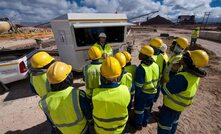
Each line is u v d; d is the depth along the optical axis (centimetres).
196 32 1645
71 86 196
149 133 361
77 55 624
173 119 271
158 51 389
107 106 182
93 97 185
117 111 187
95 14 604
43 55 259
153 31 4484
